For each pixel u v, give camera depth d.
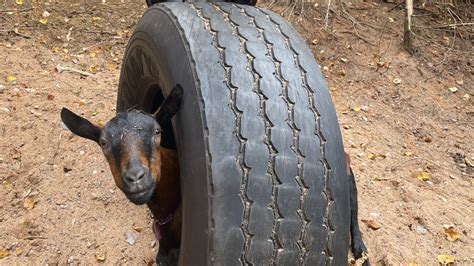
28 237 1.20
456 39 2.25
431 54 2.14
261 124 0.72
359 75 1.98
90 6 2.24
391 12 2.35
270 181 0.70
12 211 1.26
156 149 0.75
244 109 0.72
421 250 1.23
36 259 1.16
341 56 2.05
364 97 1.88
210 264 0.69
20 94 1.61
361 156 1.56
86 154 1.41
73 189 1.32
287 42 0.83
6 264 1.14
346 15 2.25
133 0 2.34
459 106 1.91
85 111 1.60
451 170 1.56
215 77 0.75
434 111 1.86
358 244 1.14
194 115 0.74
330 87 1.90
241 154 0.70
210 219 0.69
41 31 1.99
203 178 0.71
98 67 1.86
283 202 0.70
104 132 0.74
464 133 1.77
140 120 0.75
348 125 1.71
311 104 0.77
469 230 1.30
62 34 2.00
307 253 0.72
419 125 1.78
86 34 2.03
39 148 1.42
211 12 0.85
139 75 1.01
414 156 1.61
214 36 0.80
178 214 0.87
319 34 2.14
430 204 1.37
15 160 1.37
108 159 0.74
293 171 0.72
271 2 2.27
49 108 1.56
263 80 0.75
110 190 1.32
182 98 0.77
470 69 2.10
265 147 0.71
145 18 0.95
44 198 1.29
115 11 2.22
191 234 0.73
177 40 0.82
